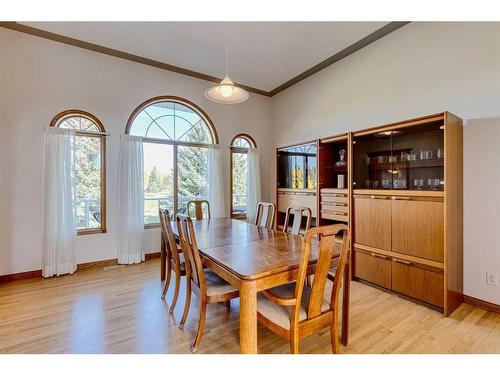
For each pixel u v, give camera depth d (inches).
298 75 173.2
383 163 122.2
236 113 195.6
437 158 100.7
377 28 121.3
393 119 124.9
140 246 152.6
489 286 94.5
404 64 120.3
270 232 104.0
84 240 140.9
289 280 63.2
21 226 124.8
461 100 101.3
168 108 170.1
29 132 126.3
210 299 73.1
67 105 135.3
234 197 199.3
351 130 146.4
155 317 89.9
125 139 148.5
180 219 81.0
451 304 92.6
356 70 143.3
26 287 115.4
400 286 105.2
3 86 120.8
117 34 125.5
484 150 95.3
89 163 144.9
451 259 92.8
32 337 77.5
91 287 115.8
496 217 92.7
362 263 120.6
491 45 93.5
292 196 173.2
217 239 91.3
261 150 208.2
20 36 124.2
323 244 59.1
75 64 137.4
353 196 125.1
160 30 121.9
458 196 97.4
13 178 123.1
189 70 165.3
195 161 180.5
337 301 66.8
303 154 167.5
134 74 154.6
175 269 95.4
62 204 131.0
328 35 126.6
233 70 165.6
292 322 58.6
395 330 81.7
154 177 165.3
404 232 103.5
